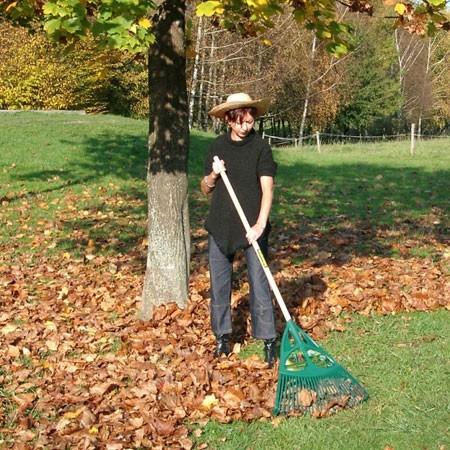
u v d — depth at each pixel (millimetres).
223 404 4711
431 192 15500
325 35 5941
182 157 6430
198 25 26188
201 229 11398
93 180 15422
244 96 5273
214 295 5484
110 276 8422
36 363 5621
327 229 11281
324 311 6555
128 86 35156
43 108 30969
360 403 4773
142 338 5977
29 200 13258
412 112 54625
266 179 5266
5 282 8102
